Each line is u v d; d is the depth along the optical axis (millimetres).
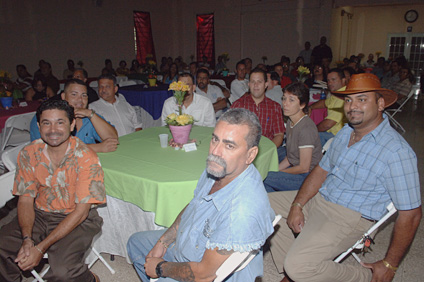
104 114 3191
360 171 1731
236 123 1184
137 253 1735
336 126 3582
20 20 8992
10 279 1805
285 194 2232
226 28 12539
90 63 10891
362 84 1702
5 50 8758
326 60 8578
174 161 2086
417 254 2459
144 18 12336
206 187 1403
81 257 1800
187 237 1354
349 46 14414
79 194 1792
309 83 6203
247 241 1147
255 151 1245
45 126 1712
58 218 1890
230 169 1201
